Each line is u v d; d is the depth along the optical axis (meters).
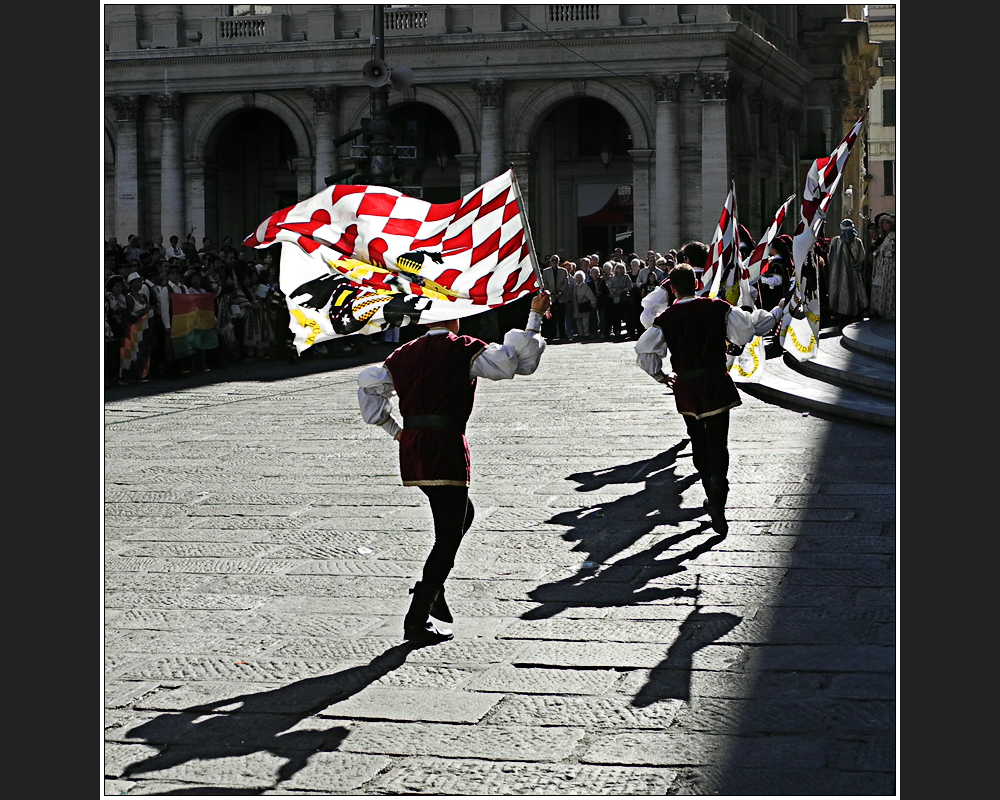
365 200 7.15
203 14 45.22
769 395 17.09
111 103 45.47
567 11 42.75
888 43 75.12
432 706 6.21
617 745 5.70
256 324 28.70
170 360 23.38
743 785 5.27
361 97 44.25
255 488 11.70
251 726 6.02
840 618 7.37
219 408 18.44
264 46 44.16
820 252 26.83
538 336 7.17
